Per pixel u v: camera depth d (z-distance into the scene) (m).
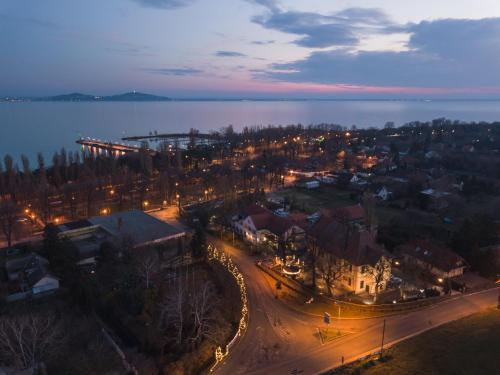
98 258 78.62
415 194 139.88
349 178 166.12
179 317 57.94
